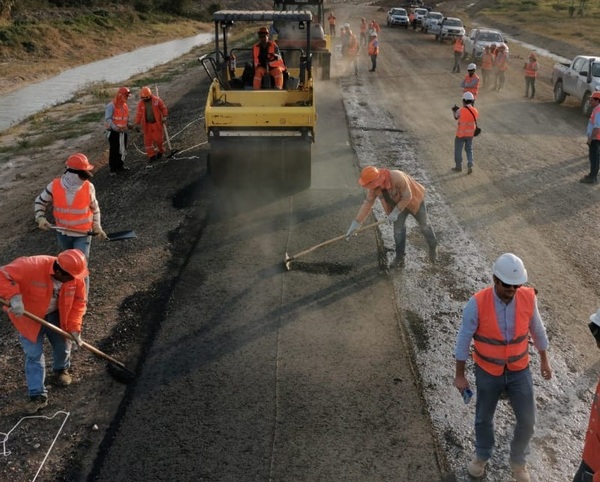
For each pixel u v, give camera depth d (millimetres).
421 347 5836
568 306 6613
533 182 10602
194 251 7766
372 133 13602
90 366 5535
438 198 9703
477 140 13422
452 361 5629
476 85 15922
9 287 4637
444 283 7031
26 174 13461
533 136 13977
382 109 16141
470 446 4629
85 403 5078
